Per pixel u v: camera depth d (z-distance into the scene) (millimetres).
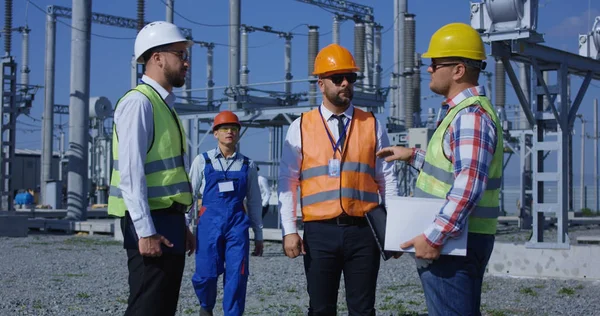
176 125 5137
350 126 5895
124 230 5031
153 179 4988
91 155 44062
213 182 7512
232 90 22156
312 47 29281
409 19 26375
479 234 4488
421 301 9453
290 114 21719
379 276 12297
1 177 27219
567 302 9391
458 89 4605
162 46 5145
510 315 8469
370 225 5578
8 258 15328
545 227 26922
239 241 7383
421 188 4664
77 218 24391
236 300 7262
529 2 11320
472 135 4320
